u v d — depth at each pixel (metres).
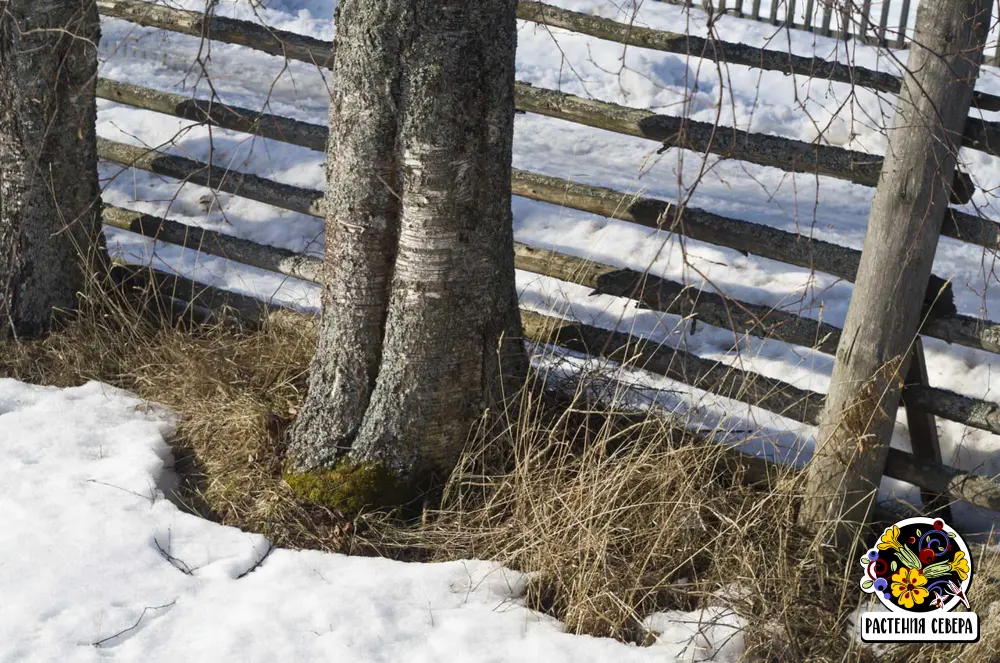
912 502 4.09
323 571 3.54
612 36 4.56
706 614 3.40
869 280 3.48
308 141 5.05
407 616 3.31
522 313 4.61
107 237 6.14
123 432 4.29
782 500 3.78
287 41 5.02
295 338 4.77
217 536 3.70
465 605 3.38
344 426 3.94
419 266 3.70
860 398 3.56
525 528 3.62
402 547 3.73
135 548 3.57
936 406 3.79
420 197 3.63
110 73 8.27
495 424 3.96
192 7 9.52
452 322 3.77
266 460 4.06
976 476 3.72
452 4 3.45
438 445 3.89
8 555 3.49
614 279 4.43
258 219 6.40
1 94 4.67
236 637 3.16
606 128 4.50
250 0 4.04
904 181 3.34
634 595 3.46
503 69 3.62
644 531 3.62
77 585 3.37
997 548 3.66
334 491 3.86
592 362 4.43
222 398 4.41
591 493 3.55
